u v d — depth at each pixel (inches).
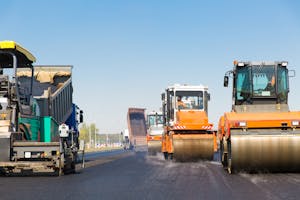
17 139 555.5
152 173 578.9
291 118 526.3
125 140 2923.2
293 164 525.7
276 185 414.0
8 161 534.6
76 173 602.5
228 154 566.6
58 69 839.1
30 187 418.3
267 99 609.6
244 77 617.6
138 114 3004.4
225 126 565.0
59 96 771.4
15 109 558.3
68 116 834.8
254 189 383.2
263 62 617.3
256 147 522.9
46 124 643.5
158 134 1405.0
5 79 568.7
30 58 609.9
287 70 614.9
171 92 957.8
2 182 473.1
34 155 545.0
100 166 770.8
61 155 552.1
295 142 520.1
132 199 327.3
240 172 546.0
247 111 600.4
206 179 481.7
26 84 665.0
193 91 959.6
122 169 673.0
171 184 430.6
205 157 866.1
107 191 378.3
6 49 573.0
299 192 360.2
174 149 863.7
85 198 335.9
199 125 882.8
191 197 334.0
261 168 533.0
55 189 399.5
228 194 350.3
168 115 954.7
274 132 526.0
